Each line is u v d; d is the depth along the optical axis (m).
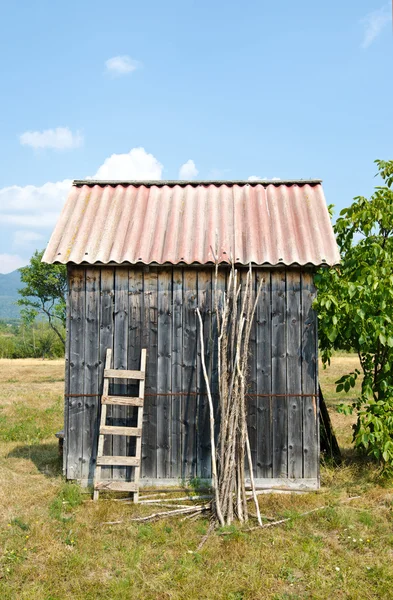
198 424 6.88
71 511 6.12
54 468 7.82
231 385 6.03
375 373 7.64
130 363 6.95
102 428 6.62
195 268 6.95
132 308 6.98
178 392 6.91
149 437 6.89
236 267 6.83
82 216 7.49
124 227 7.27
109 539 5.40
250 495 6.57
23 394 16.73
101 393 6.94
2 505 6.29
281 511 6.06
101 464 6.51
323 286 6.89
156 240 7.04
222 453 5.92
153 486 6.84
